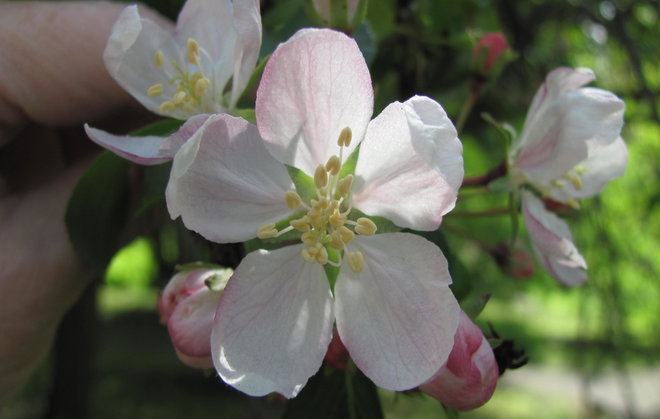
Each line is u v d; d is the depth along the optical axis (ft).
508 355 0.30
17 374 0.39
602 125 0.30
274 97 0.24
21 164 0.38
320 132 0.24
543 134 0.31
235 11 0.26
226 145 0.24
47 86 0.35
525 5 0.61
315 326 0.26
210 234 0.25
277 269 0.26
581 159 0.30
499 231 0.83
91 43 0.34
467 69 0.45
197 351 0.27
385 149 0.25
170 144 0.24
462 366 0.25
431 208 0.24
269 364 0.25
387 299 0.25
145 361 1.88
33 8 0.34
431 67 0.46
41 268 0.36
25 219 0.37
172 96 0.30
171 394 1.64
